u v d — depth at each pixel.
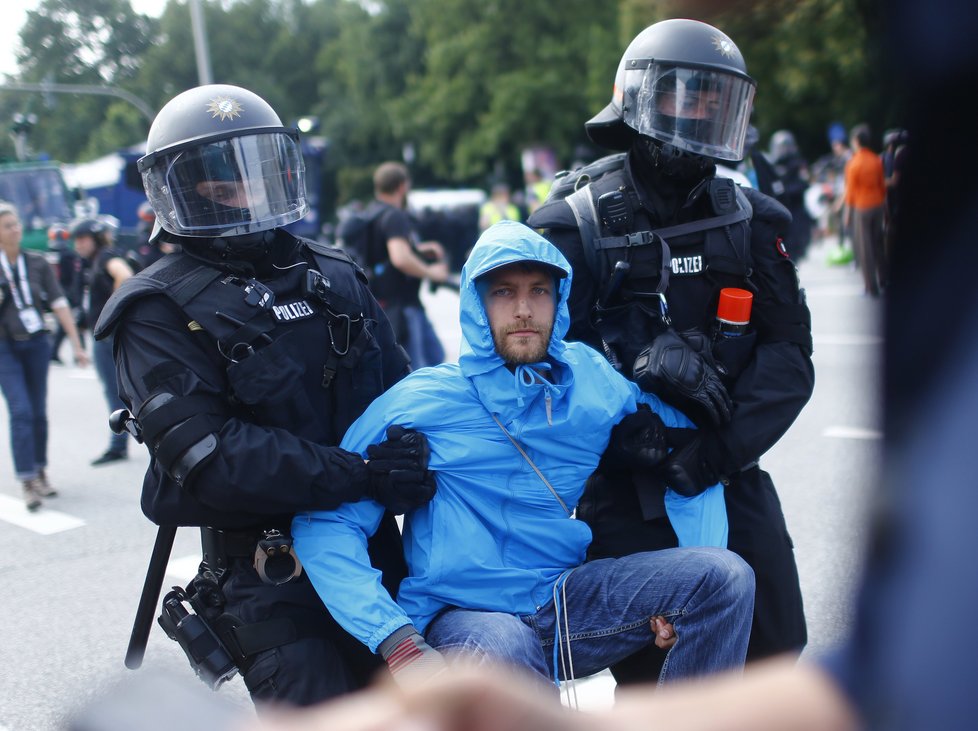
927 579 0.50
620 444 2.42
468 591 2.24
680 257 2.56
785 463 5.64
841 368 7.82
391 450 2.17
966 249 0.49
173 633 2.20
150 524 5.50
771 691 0.56
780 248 2.58
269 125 2.24
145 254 6.84
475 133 38.28
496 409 2.26
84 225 7.18
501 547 2.31
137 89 51.50
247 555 2.21
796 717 0.54
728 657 2.23
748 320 2.52
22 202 18.72
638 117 2.52
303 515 2.16
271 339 2.18
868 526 0.53
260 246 2.29
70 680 3.63
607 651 2.30
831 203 19.05
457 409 2.27
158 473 2.21
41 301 6.00
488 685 0.57
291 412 2.19
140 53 51.56
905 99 0.48
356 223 6.17
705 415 2.47
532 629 2.26
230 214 2.20
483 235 2.28
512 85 34.81
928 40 0.45
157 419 2.08
